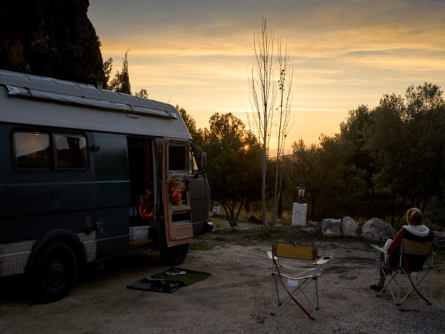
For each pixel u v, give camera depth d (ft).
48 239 15.88
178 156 24.86
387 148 53.57
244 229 44.60
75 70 52.75
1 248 14.26
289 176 82.84
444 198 51.62
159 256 27.63
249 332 13.37
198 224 26.89
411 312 15.60
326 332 13.42
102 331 13.23
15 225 14.75
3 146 14.51
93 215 18.38
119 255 19.98
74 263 17.28
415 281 20.59
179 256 24.88
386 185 56.90
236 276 22.07
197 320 14.49
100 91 19.88
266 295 18.21
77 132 17.83
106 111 19.84
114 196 19.54
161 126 23.77
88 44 57.41
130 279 20.77
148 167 23.57
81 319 14.35
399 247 16.80
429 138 49.29
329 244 33.50
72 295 17.48
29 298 15.96
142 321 14.30
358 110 95.96
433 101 52.08
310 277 15.17
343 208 83.30
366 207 82.74
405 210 81.41
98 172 18.72
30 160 15.49
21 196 14.90
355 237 36.04
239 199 69.46
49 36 56.54
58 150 16.74
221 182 64.85
